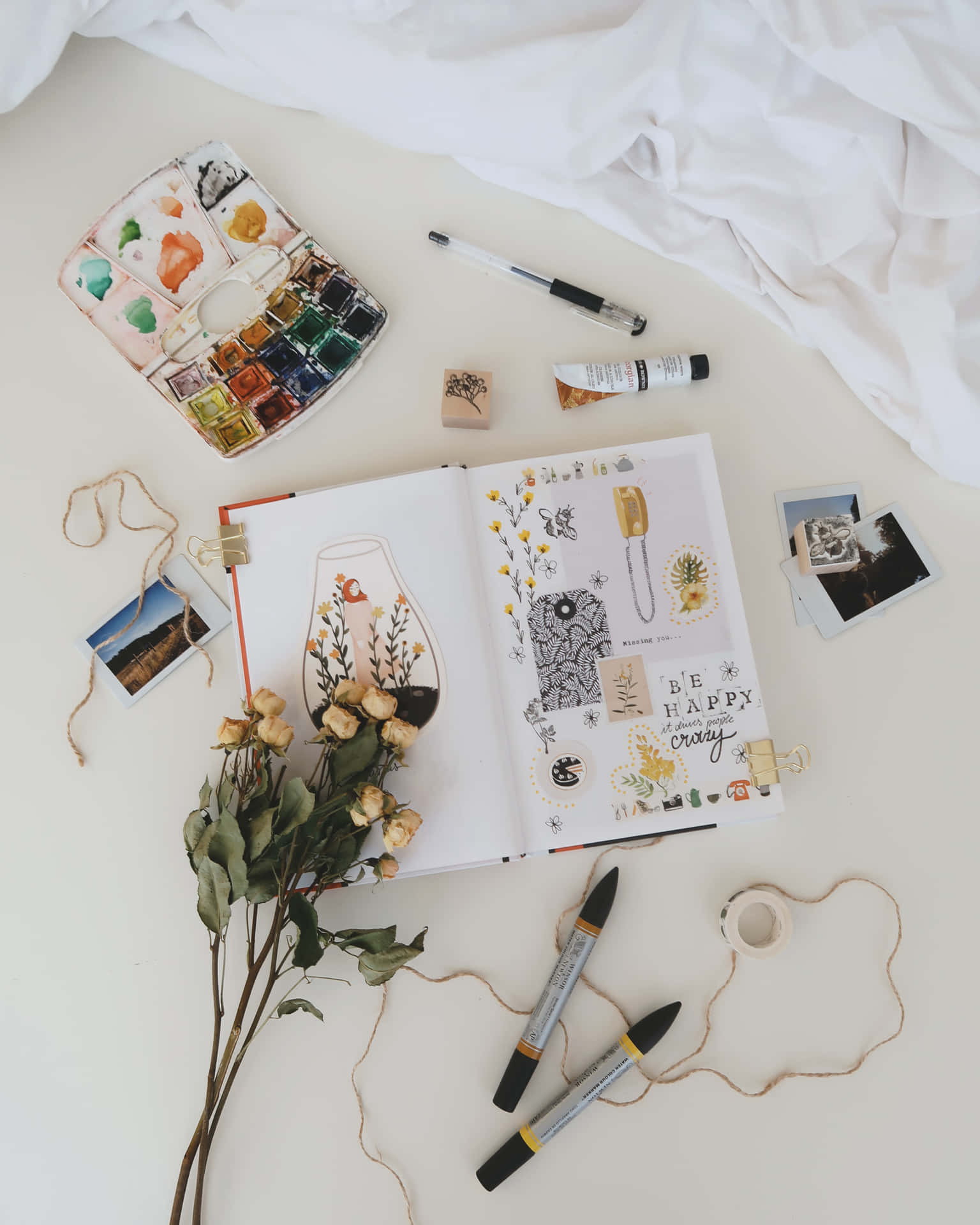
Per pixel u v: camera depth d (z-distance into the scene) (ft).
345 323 2.46
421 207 2.53
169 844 2.39
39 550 2.46
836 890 2.37
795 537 2.45
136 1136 2.32
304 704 2.35
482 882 2.37
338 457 2.48
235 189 2.48
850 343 2.41
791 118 2.35
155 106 2.54
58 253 2.52
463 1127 2.30
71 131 2.54
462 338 2.51
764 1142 2.30
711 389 2.50
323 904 2.37
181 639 2.43
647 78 2.29
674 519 2.40
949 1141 2.29
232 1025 2.34
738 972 2.34
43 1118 2.33
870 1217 2.28
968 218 2.28
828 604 2.45
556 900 2.37
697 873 2.37
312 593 2.36
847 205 2.40
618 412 2.50
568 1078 2.32
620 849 2.38
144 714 2.41
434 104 2.38
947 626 2.44
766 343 2.51
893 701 2.43
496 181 2.52
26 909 2.37
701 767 2.33
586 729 2.35
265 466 2.48
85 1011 2.35
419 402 2.49
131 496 2.47
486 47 2.31
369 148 2.53
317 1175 2.30
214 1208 2.29
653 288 2.52
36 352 2.50
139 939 2.37
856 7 2.13
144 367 2.44
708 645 2.37
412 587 2.35
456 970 2.35
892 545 2.47
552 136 2.38
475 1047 2.32
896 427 2.44
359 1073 2.32
